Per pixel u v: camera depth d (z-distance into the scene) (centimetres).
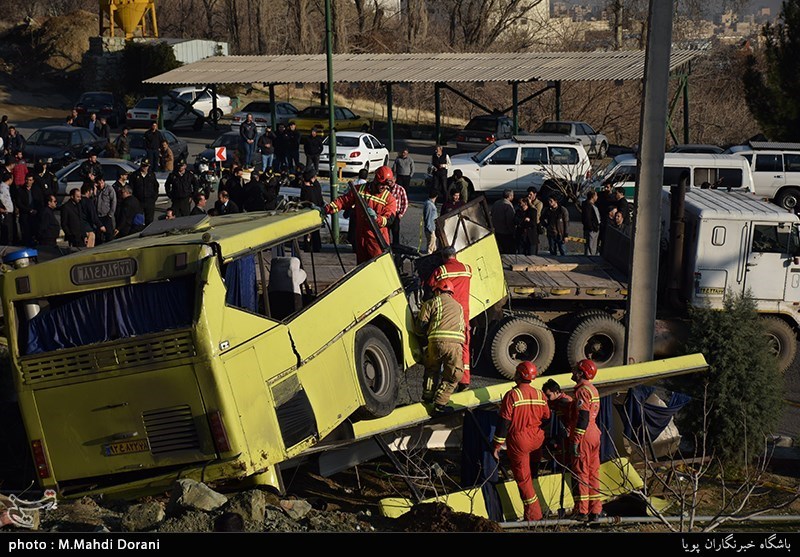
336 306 965
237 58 4628
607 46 6494
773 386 1169
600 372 1148
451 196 2070
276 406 853
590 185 2720
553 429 1073
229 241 839
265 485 859
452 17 6469
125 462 814
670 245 1592
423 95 5888
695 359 1166
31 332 822
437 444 1108
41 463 826
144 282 805
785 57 3638
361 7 6525
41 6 8112
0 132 3100
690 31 6306
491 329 1470
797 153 3031
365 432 966
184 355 791
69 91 5597
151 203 2197
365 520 880
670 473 1091
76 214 1966
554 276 1586
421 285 1264
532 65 3909
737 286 1588
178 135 4388
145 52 5200
